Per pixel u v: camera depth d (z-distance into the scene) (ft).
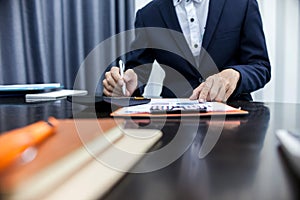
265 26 3.86
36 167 0.42
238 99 2.14
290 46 3.91
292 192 0.40
